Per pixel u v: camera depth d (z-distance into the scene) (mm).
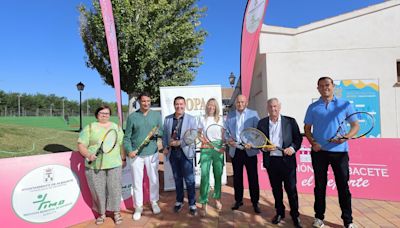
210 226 4656
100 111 4938
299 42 10133
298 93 10078
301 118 10039
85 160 4840
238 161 5305
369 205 5492
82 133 4832
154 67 12344
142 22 11289
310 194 6328
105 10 6285
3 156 6340
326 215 5016
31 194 4516
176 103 5223
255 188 5176
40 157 4672
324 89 4395
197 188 7184
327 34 10008
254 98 13859
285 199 6023
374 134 9742
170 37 11969
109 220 5051
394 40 9734
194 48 13852
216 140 5328
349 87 9891
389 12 9773
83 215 5070
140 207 5113
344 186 4305
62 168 4895
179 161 5227
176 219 5000
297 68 10117
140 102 5152
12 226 4316
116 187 4898
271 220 4867
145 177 6020
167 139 5301
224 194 6496
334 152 4301
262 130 4777
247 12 6957
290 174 4535
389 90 9719
